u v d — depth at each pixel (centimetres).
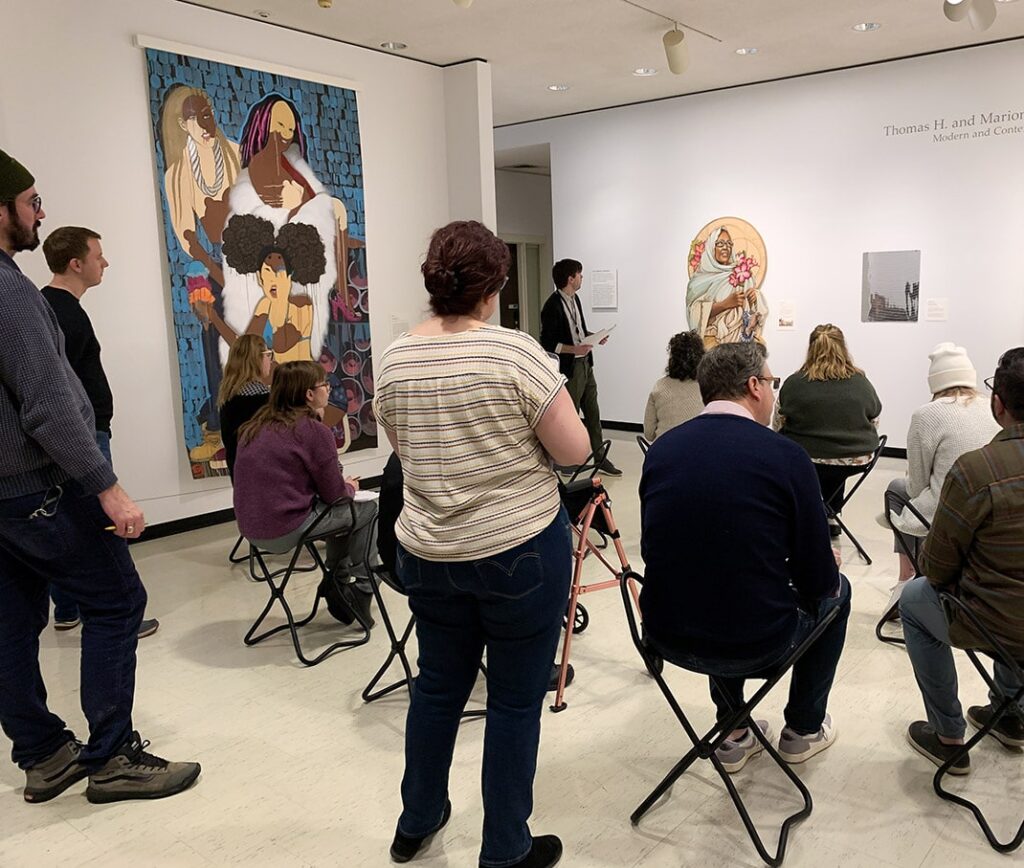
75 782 236
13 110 412
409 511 178
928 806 217
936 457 293
